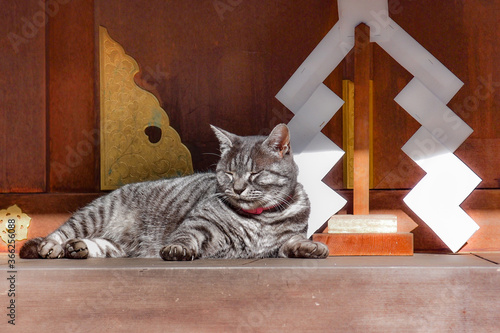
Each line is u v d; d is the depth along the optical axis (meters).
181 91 3.01
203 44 3.00
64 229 2.74
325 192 2.82
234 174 2.50
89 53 2.99
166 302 2.09
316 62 2.83
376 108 2.95
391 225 2.57
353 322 2.08
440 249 2.88
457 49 2.90
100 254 2.70
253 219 2.53
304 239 2.51
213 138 3.00
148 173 3.01
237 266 2.12
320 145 2.83
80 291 2.10
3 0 2.95
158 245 2.77
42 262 2.35
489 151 2.91
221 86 3.01
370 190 2.94
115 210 2.82
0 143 2.96
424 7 2.91
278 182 2.52
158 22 3.00
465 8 2.90
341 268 2.09
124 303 2.09
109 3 2.99
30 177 2.97
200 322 2.08
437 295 2.08
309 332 2.08
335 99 2.83
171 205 2.79
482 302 2.07
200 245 2.48
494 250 2.88
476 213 2.88
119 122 3.00
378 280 2.09
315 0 2.97
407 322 2.08
